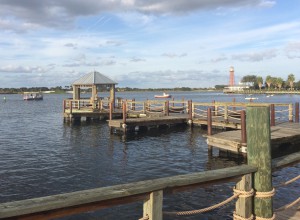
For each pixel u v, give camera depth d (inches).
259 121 176.1
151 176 493.0
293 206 234.4
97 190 124.1
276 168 191.3
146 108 1299.2
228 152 603.5
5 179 475.5
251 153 179.0
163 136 898.1
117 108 1491.1
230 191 403.2
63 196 114.8
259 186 177.8
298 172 498.9
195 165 559.2
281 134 625.0
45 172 518.3
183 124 1061.1
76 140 868.6
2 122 1395.2
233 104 905.5
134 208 348.5
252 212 179.0
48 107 2677.2
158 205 138.6
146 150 706.8
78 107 1382.9
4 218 100.0
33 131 1074.1
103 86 1496.1
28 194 408.2
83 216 327.0
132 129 979.3
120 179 478.0
